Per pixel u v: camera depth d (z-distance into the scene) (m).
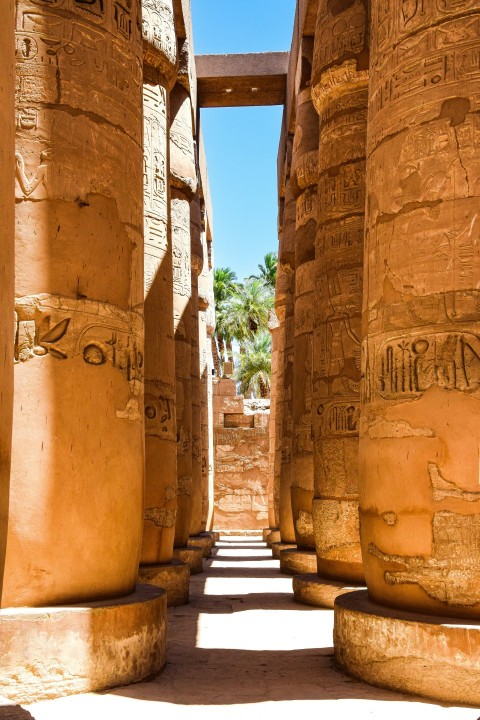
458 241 4.74
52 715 4.07
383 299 5.11
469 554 4.51
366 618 4.76
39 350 4.68
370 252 5.32
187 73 12.09
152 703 4.32
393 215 5.08
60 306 4.77
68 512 4.66
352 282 8.42
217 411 25.14
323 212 8.83
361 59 8.44
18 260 4.74
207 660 5.54
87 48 5.12
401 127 5.09
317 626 6.98
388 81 5.27
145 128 8.45
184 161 11.98
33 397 4.63
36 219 4.79
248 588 9.88
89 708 4.20
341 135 8.70
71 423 4.72
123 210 5.21
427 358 4.76
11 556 4.52
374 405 5.08
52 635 4.39
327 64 8.73
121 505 4.95
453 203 4.79
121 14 5.40
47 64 4.95
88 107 5.06
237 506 24.59
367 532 5.11
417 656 4.43
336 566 8.22
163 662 5.18
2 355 2.46
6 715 2.85
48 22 5.00
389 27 5.33
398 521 4.79
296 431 11.22
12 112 2.64
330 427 8.33
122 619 4.69
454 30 4.91
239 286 41.12
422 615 4.61
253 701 4.39
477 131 4.76
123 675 4.70
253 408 28.41
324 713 4.12
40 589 4.56
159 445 8.14
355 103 8.64
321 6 9.08
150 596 5.06
